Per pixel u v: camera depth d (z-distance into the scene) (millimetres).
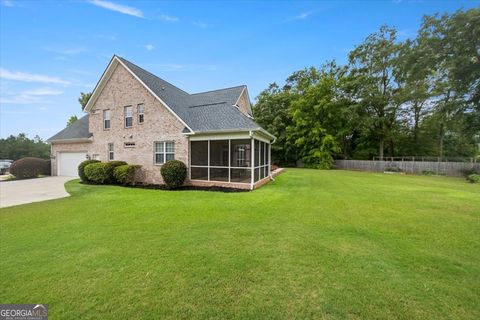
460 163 18797
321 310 2461
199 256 3738
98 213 6512
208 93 17672
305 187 11297
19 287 2896
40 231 5004
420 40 16859
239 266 3408
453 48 15406
